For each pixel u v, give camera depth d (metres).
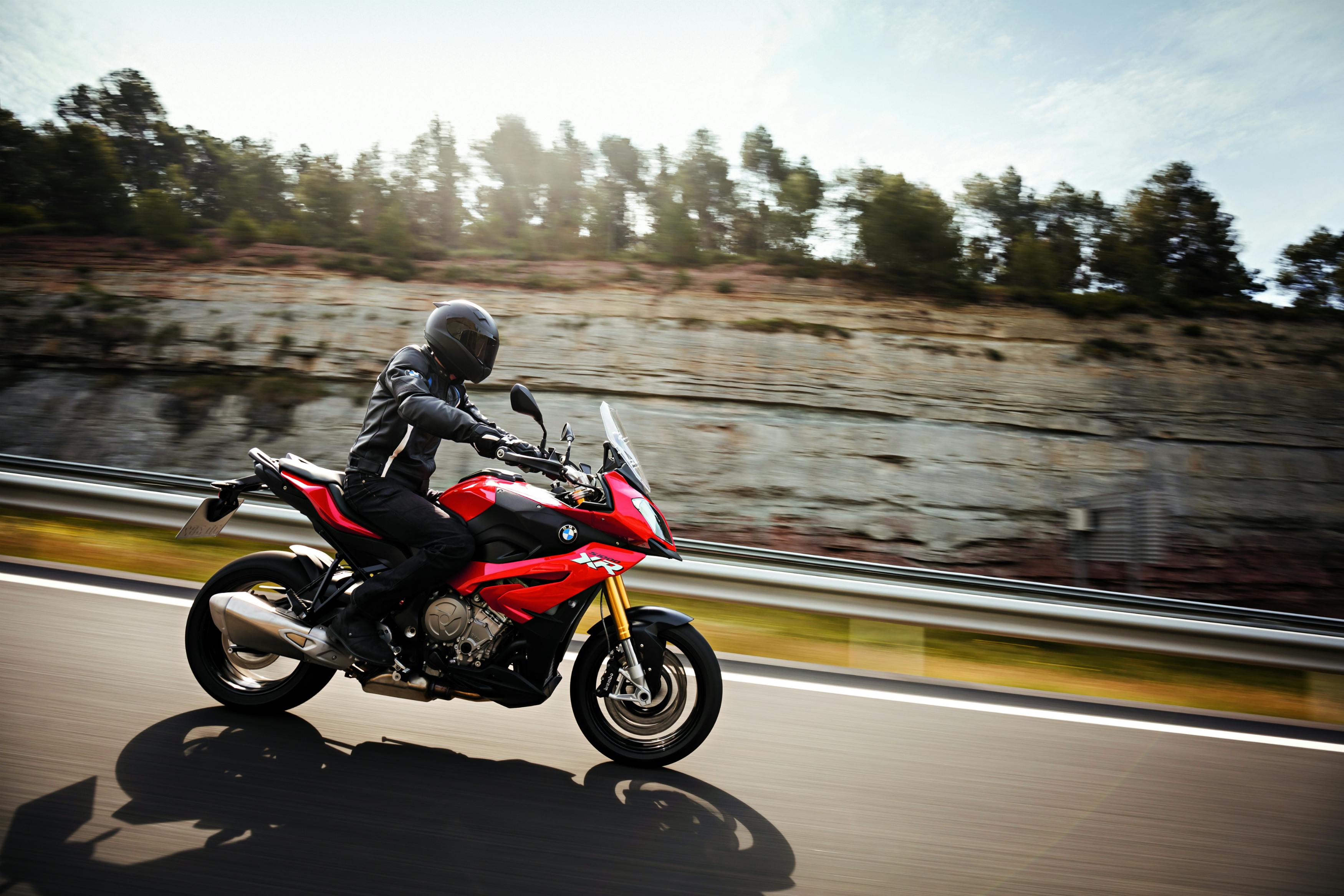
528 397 3.02
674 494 25.38
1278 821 3.15
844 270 31.95
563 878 2.36
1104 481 26.52
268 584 3.41
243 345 28.44
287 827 2.49
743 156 36.12
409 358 3.17
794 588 4.95
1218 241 34.44
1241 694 6.04
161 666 3.71
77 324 28.91
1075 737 3.92
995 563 24.73
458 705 3.60
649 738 3.24
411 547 3.10
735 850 2.62
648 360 27.70
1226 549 25.86
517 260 31.95
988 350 28.72
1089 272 34.75
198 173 40.00
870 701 4.20
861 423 26.89
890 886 2.49
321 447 26.53
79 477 6.18
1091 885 2.60
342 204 35.44
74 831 2.35
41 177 35.41
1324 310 31.16
